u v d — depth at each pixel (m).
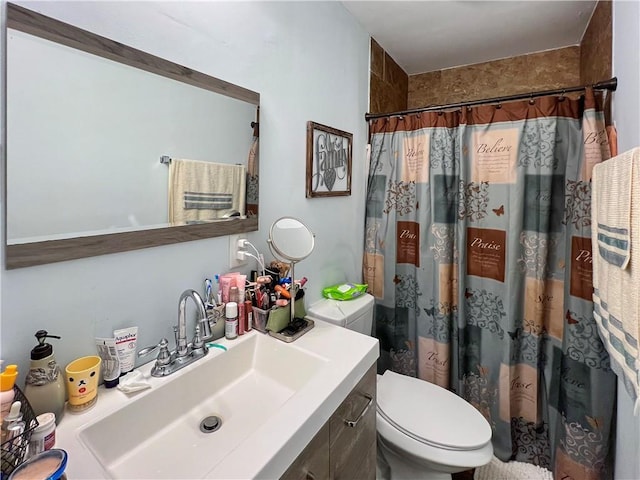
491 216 1.58
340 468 0.86
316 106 1.47
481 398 1.68
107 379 0.79
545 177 1.45
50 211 0.69
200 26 0.96
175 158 0.92
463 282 1.66
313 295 1.54
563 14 1.64
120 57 0.78
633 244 0.85
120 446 0.71
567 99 1.43
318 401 0.75
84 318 0.76
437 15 1.68
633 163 0.85
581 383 1.41
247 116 1.12
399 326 1.90
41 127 0.67
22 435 0.56
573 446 1.43
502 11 1.63
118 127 0.79
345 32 1.65
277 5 1.23
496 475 1.55
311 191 1.45
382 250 1.91
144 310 0.88
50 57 0.67
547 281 1.52
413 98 2.47
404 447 1.18
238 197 1.11
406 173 1.81
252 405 0.92
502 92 2.18
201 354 0.94
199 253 1.02
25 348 0.67
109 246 0.79
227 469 0.56
